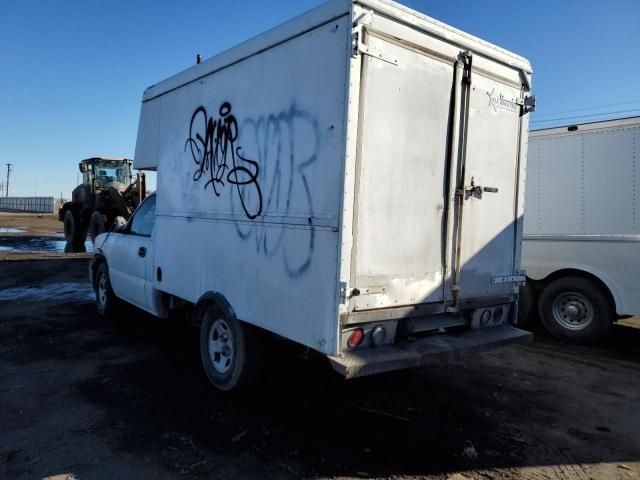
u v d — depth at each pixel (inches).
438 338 146.6
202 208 175.0
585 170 239.3
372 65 123.5
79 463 120.0
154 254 208.5
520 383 183.8
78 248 666.2
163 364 193.2
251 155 150.6
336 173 121.3
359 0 119.4
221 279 163.2
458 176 147.9
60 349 211.8
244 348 153.5
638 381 188.2
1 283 387.5
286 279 135.7
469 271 153.7
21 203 2743.6
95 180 644.7
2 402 154.8
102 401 156.4
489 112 155.6
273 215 141.0
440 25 138.6
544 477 119.4
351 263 121.4
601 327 235.1
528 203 257.4
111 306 262.4
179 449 127.3
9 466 118.3
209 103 172.7
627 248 226.2
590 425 148.7
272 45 142.6
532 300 260.1
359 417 149.5
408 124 132.9
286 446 130.3
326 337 123.1
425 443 134.5
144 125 222.2
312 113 128.6
